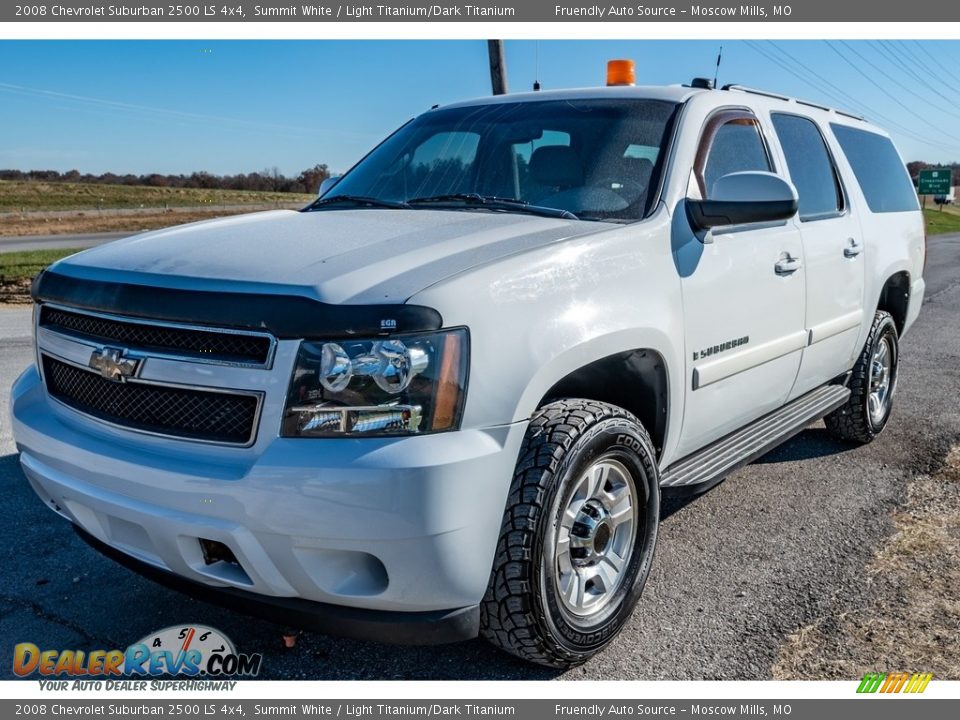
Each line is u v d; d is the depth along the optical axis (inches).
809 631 120.4
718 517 162.9
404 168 152.9
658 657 113.5
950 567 141.3
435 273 96.8
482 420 93.9
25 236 1824.6
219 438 93.8
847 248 178.1
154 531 95.8
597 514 111.0
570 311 104.3
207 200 3604.8
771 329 149.9
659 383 122.6
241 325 92.3
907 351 344.8
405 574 90.7
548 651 104.0
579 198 130.3
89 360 103.1
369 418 89.7
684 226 127.3
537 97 158.4
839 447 208.1
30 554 141.6
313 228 119.7
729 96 155.3
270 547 90.4
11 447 195.6
